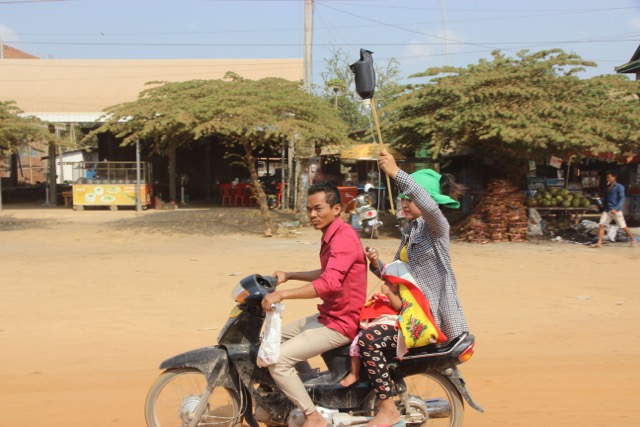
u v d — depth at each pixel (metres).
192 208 27.75
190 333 7.86
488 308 9.32
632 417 5.12
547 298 10.03
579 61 17.66
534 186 21.25
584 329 8.14
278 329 4.23
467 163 22.91
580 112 16.58
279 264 13.34
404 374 4.38
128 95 30.77
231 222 22.12
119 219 23.27
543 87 17.52
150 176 28.14
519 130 15.91
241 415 4.45
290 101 18.69
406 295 4.25
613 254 15.02
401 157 22.36
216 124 17.11
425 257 4.30
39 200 32.78
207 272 12.30
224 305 9.46
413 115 18.28
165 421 4.57
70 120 27.80
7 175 39.69
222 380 4.37
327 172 30.00
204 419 4.45
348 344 4.40
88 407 5.30
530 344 7.41
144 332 7.91
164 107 17.88
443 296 4.30
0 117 19.45
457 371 4.47
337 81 33.53
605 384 5.94
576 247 16.31
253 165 18.95
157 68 34.31
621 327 8.25
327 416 4.33
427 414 4.47
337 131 19.20
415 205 4.31
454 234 18.89
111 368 6.42
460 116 16.52
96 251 15.38
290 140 18.47
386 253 15.31
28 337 7.68
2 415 5.12
